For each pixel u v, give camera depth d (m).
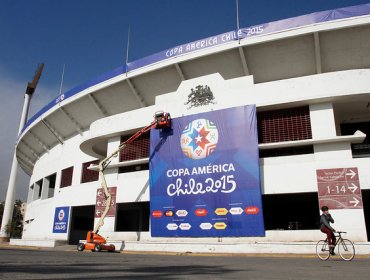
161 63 24.59
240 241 16.97
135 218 32.12
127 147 23.09
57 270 6.58
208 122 19.48
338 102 18.50
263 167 18.39
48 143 38.56
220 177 18.28
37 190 41.00
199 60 23.70
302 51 21.69
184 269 7.43
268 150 20.14
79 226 29.80
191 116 20.12
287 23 21.08
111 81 26.95
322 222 11.41
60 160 34.31
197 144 19.39
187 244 17.03
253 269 7.64
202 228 17.98
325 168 17.17
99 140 24.73
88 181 29.38
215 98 20.00
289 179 17.75
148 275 6.00
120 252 17.66
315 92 17.95
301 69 22.53
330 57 21.58
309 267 8.26
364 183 16.45
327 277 6.02
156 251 17.67
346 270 7.44
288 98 18.36
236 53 22.70
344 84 17.67
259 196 17.14
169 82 25.58
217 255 15.22
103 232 21.42
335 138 17.08
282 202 26.86
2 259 9.41
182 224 18.56
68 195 29.09
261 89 19.06
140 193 21.30
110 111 29.50
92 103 29.69
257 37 21.64
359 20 19.69
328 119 17.98
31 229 35.38
